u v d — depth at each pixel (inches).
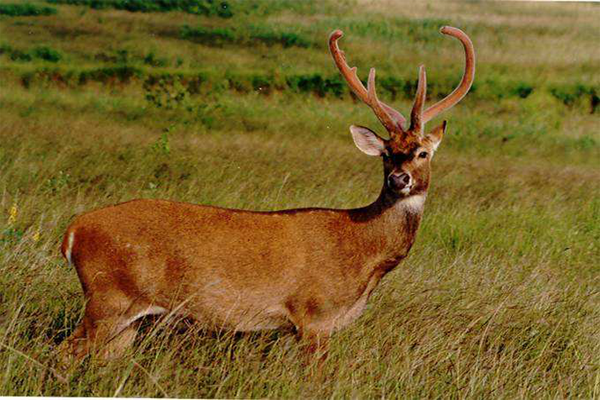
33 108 1482.5
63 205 724.7
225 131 1343.5
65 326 470.0
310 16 2704.2
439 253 698.2
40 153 1021.8
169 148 1072.2
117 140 1155.9
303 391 444.1
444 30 516.4
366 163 1112.2
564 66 2174.0
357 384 453.4
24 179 847.7
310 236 468.4
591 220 830.5
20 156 918.4
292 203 807.7
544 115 1700.3
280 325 471.8
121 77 1883.6
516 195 964.0
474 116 1649.9
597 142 1491.1
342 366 460.1
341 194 861.8
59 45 2313.0
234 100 1721.2
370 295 524.7
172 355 459.8
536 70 2130.9
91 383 428.1
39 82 1824.6
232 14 2667.3
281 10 2736.2
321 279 465.7
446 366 484.7
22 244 564.1
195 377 454.3
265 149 1165.7
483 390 469.1
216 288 456.1
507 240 753.0
